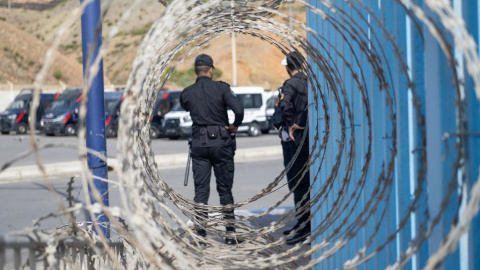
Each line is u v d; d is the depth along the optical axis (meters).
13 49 156.62
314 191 11.48
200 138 13.80
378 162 8.41
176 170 33.00
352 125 8.82
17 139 66.56
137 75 6.41
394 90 7.60
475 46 5.60
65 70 157.25
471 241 6.07
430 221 6.38
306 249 12.64
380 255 8.31
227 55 162.50
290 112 13.34
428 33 6.31
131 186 6.16
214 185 26.38
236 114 13.76
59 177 30.64
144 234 6.17
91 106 11.59
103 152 11.62
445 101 6.11
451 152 6.07
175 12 6.57
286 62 13.91
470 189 5.93
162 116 64.69
